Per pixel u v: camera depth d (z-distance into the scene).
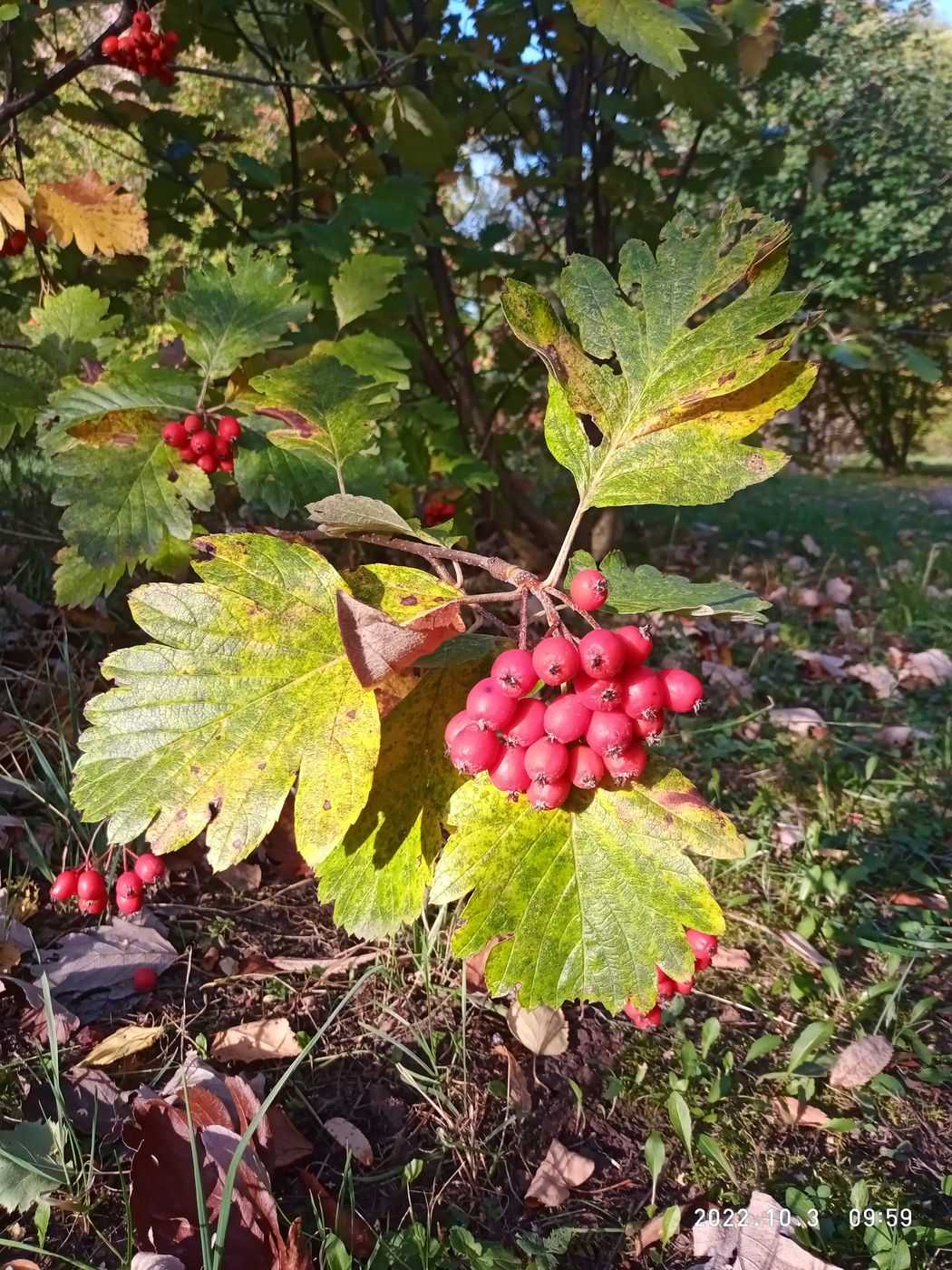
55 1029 0.38
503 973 0.24
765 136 1.19
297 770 0.24
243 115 1.34
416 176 0.74
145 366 0.48
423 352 0.90
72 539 0.42
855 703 0.81
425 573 0.26
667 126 1.60
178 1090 0.35
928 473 2.54
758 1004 0.45
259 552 0.25
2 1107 0.35
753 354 0.26
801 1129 0.39
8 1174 0.31
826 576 1.16
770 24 0.70
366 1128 0.37
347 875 0.29
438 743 0.28
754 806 0.60
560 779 0.23
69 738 0.54
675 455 0.27
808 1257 0.33
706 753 0.66
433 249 0.87
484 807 0.25
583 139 0.95
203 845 0.50
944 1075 0.42
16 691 0.59
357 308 0.57
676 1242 0.34
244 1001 0.42
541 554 1.01
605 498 0.27
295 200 0.78
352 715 0.24
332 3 0.62
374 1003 0.42
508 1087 0.39
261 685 0.24
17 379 0.53
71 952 0.42
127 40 0.54
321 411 0.39
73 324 0.56
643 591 0.28
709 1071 0.40
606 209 0.97
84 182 0.54
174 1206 0.31
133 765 0.24
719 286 0.27
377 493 0.46
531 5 0.82
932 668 0.87
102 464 0.43
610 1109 0.39
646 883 0.25
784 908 0.52
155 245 0.85
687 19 0.49
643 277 0.28
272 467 0.45
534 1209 0.34
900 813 0.62
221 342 0.46
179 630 0.24
